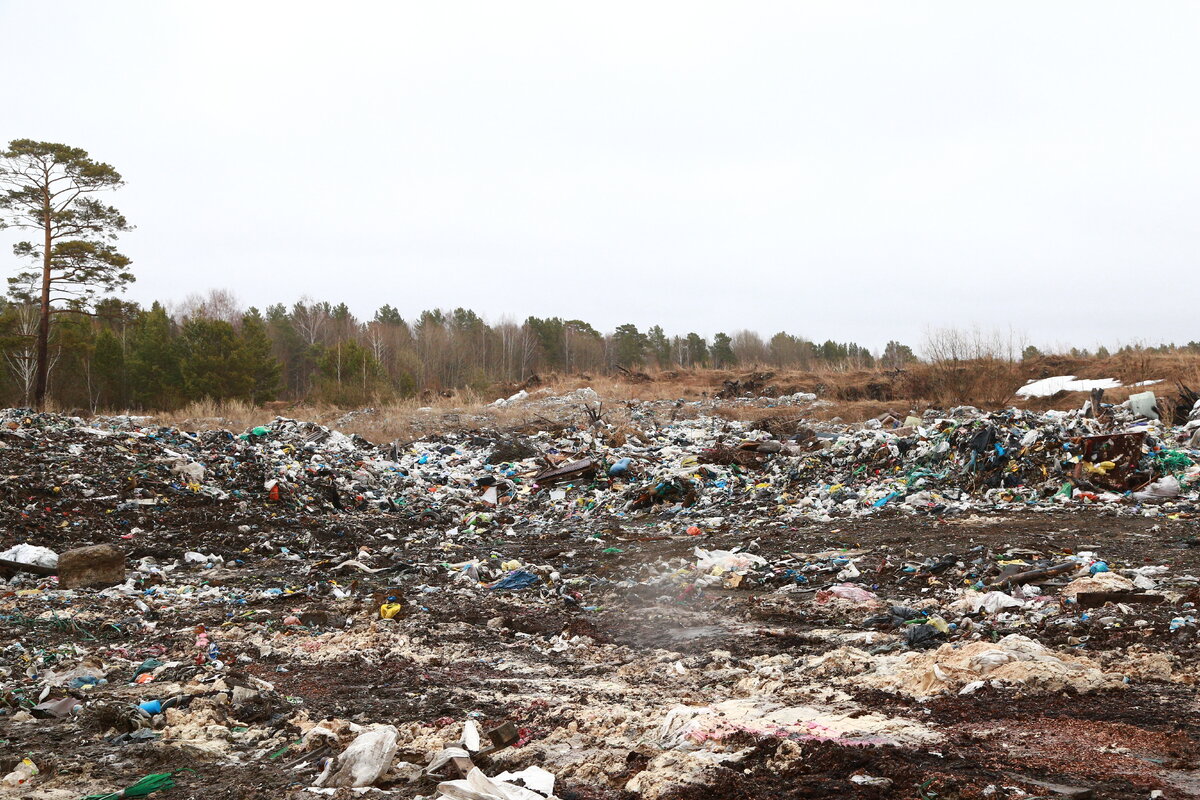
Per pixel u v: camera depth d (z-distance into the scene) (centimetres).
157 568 1181
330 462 1942
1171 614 696
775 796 396
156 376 4622
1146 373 2870
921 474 1566
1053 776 407
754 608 866
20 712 580
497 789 402
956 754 441
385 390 3528
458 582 1111
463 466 2181
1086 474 1392
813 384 3459
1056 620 711
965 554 1016
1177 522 1123
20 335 3712
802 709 533
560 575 1121
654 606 920
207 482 1622
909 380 3156
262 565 1254
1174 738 452
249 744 530
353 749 461
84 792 449
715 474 1842
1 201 3356
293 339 7181
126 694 623
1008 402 2731
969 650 611
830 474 1736
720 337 9006
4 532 1232
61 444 1631
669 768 435
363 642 795
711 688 619
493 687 646
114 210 3553
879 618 777
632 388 3631
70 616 871
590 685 645
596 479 1967
